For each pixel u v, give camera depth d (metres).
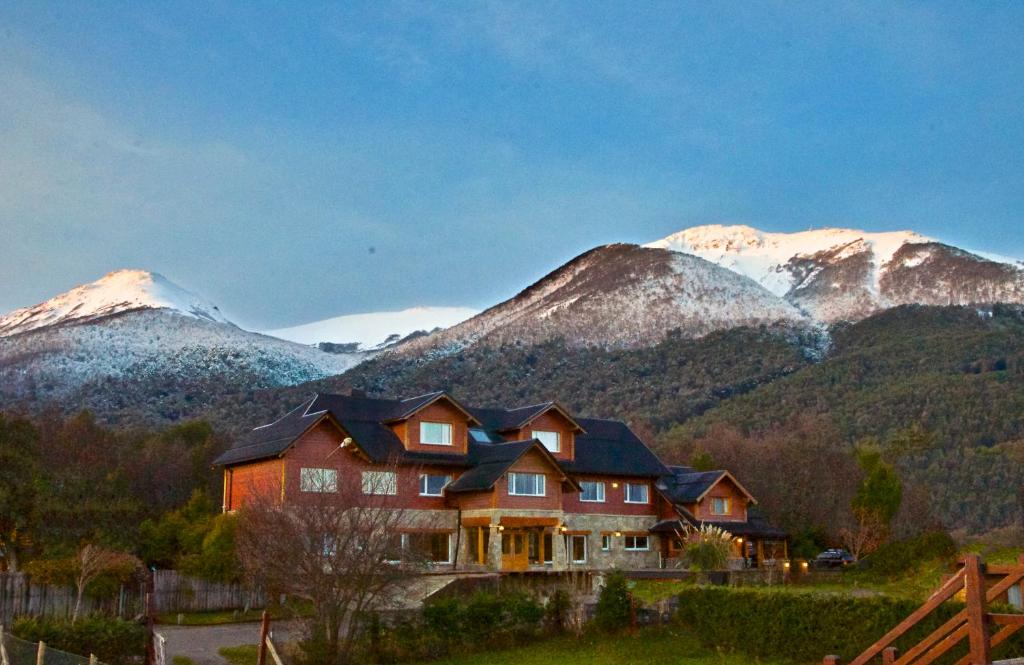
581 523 55.12
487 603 34.50
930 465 101.31
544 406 55.53
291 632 33.88
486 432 55.81
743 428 124.62
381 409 52.59
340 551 31.12
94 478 55.00
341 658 31.11
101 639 29.05
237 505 49.97
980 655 16.55
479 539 49.66
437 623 33.50
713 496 58.50
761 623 30.47
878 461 63.47
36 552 41.94
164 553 45.72
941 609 26.02
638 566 56.81
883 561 53.28
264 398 183.50
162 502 72.56
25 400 188.25
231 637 35.12
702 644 32.31
